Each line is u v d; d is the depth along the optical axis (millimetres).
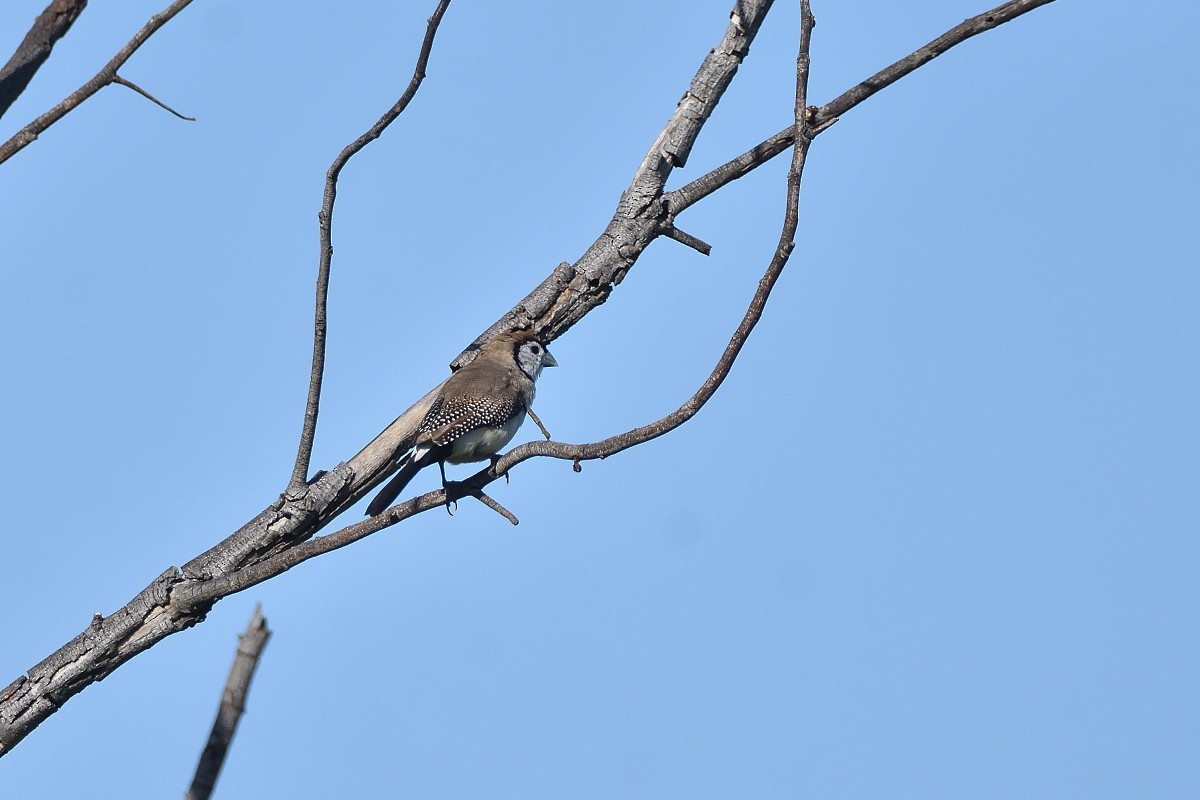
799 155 9016
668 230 13172
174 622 10719
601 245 13250
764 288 8750
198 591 10477
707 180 13086
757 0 12680
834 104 12570
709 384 8742
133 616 10656
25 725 10477
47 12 9812
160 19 9102
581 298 13438
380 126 10000
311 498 11484
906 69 12422
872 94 12570
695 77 12938
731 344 8734
